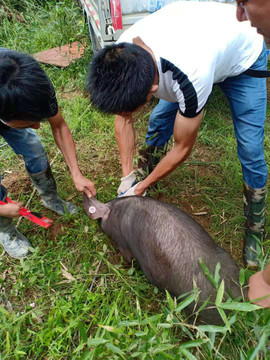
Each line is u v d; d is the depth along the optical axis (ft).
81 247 9.57
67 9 19.45
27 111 6.19
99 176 11.87
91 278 8.82
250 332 6.45
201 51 6.41
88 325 8.01
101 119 13.78
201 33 6.58
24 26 20.92
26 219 10.53
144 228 7.73
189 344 5.39
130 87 5.88
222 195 11.02
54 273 8.82
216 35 6.71
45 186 10.05
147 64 5.98
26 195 11.27
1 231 9.10
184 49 6.39
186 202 10.88
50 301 8.51
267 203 10.30
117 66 5.84
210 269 6.78
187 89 6.42
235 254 9.51
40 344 7.63
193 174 11.78
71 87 15.80
